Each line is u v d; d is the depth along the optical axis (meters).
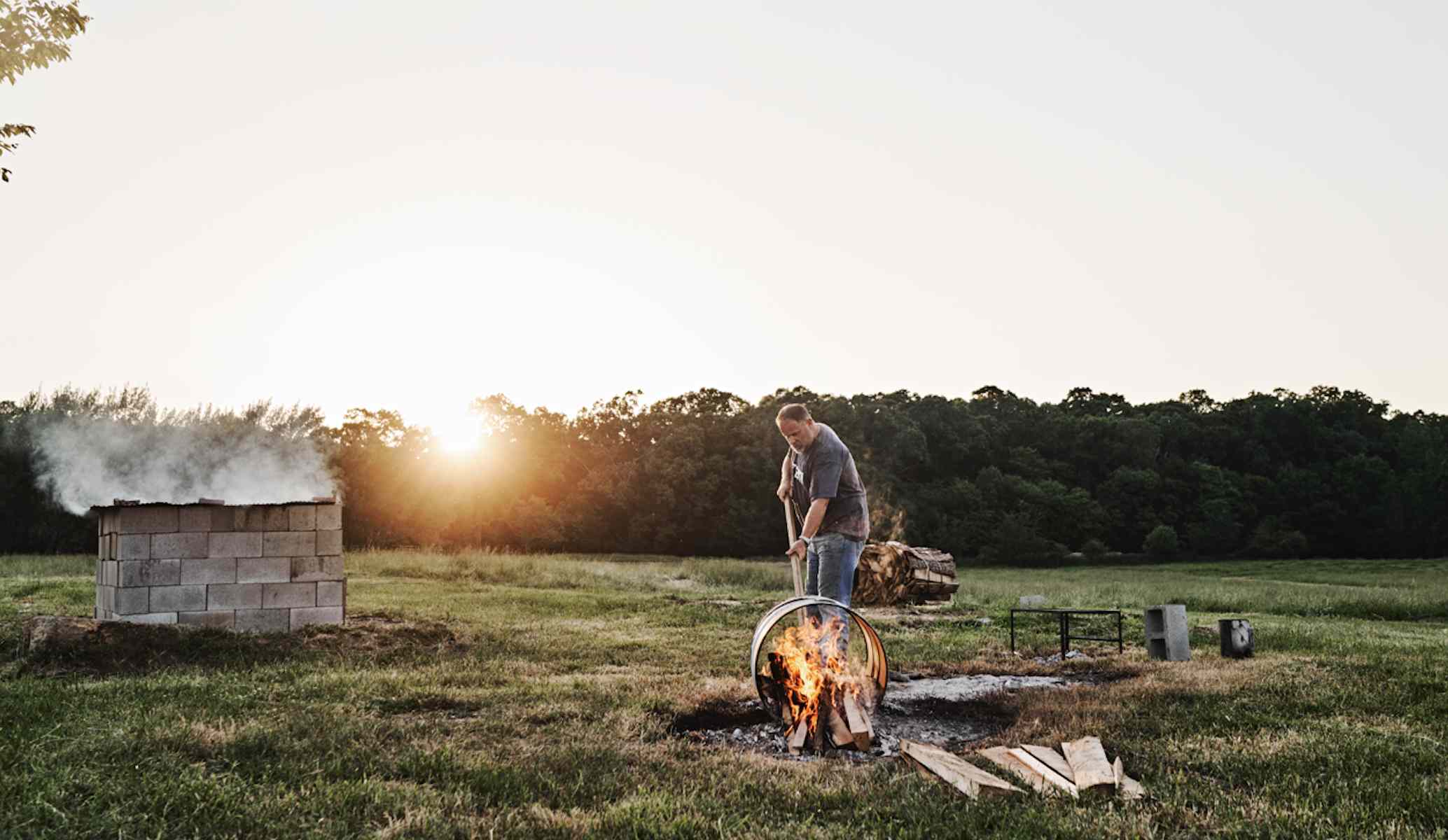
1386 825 3.70
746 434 71.31
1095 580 41.97
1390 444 82.00
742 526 67.75
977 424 79.31
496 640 9.34
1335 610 19.25
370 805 3.76
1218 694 6.55
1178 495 76.50
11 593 13.43
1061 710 5.97
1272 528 74.19
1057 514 73.44
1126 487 75.94
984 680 7.70
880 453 74.38
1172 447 82.38
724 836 3.46
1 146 8.20
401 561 23.84
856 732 5.09
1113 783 4.15
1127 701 6.27
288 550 9.19
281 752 4.51
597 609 13.75
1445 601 20.36
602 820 3.61
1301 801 4.02
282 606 9.12
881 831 3.58
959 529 70.62
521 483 71.00
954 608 16.97
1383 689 6.80
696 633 10.59
